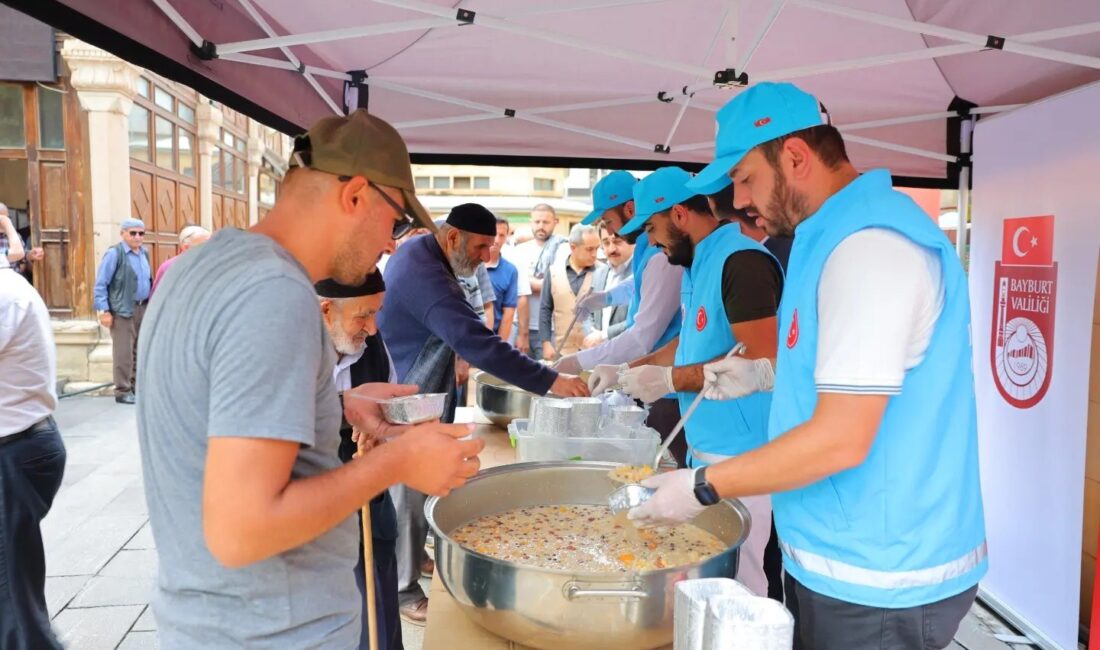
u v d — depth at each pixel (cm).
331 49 304
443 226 269
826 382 102
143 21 179
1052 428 252
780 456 104
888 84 323
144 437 89
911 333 103
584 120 360
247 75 238
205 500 77
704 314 193
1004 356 275
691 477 112
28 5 142
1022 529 269
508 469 154
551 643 104
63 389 730
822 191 122
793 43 292
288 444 78
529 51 308
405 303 243
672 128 351
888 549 110
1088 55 249
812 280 112
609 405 208
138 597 305
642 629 101
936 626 113
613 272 448
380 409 133
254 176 1293
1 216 511
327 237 95
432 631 116
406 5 214
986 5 249
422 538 273
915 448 109
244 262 83
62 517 397
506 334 518
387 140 95
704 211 207
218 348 79
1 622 219
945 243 108
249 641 87
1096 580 204
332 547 96
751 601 77
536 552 131
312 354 82
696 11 271
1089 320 235
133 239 685
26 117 733
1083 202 235
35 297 224
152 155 858
